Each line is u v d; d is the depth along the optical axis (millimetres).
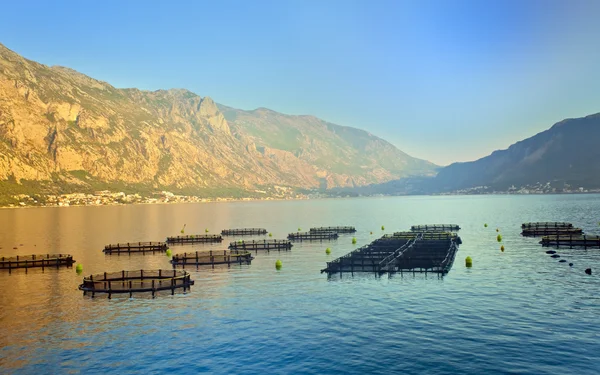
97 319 54500
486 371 39094
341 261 85188
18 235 167125
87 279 71938
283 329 50156
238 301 61844
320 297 62906
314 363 41531
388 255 92688
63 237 159750
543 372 38719
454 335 47188
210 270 85812
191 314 56094
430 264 83188
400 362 41219
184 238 140000
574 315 52562
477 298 60594
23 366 41750
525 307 56031
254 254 107750
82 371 40719
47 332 50156
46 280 79188
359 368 40312
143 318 54656
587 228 155375
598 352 42250
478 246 114562
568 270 78375
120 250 116938
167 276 77812
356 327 50250
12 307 60281
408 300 60219
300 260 97688
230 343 46469
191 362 42250
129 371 40625
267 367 40969
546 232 138125
